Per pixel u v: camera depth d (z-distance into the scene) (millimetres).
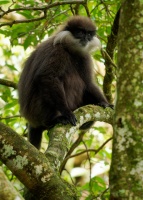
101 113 9477
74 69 11219
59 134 8148
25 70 11227
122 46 4953
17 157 6098
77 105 11281
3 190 5129
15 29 11938
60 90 10102
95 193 10266
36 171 6039
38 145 11188
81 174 20422
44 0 12227
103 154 12945
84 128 11102
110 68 11508
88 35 11414
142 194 4613
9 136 6230
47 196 5953
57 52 10664
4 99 12102
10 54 15734
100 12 11977
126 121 4820
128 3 4949
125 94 4875
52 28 12586
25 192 6828
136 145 4742
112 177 4773
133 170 4688
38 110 10453
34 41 11891
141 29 4875
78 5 11969
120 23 5031
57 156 7180
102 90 12289
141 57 4859
